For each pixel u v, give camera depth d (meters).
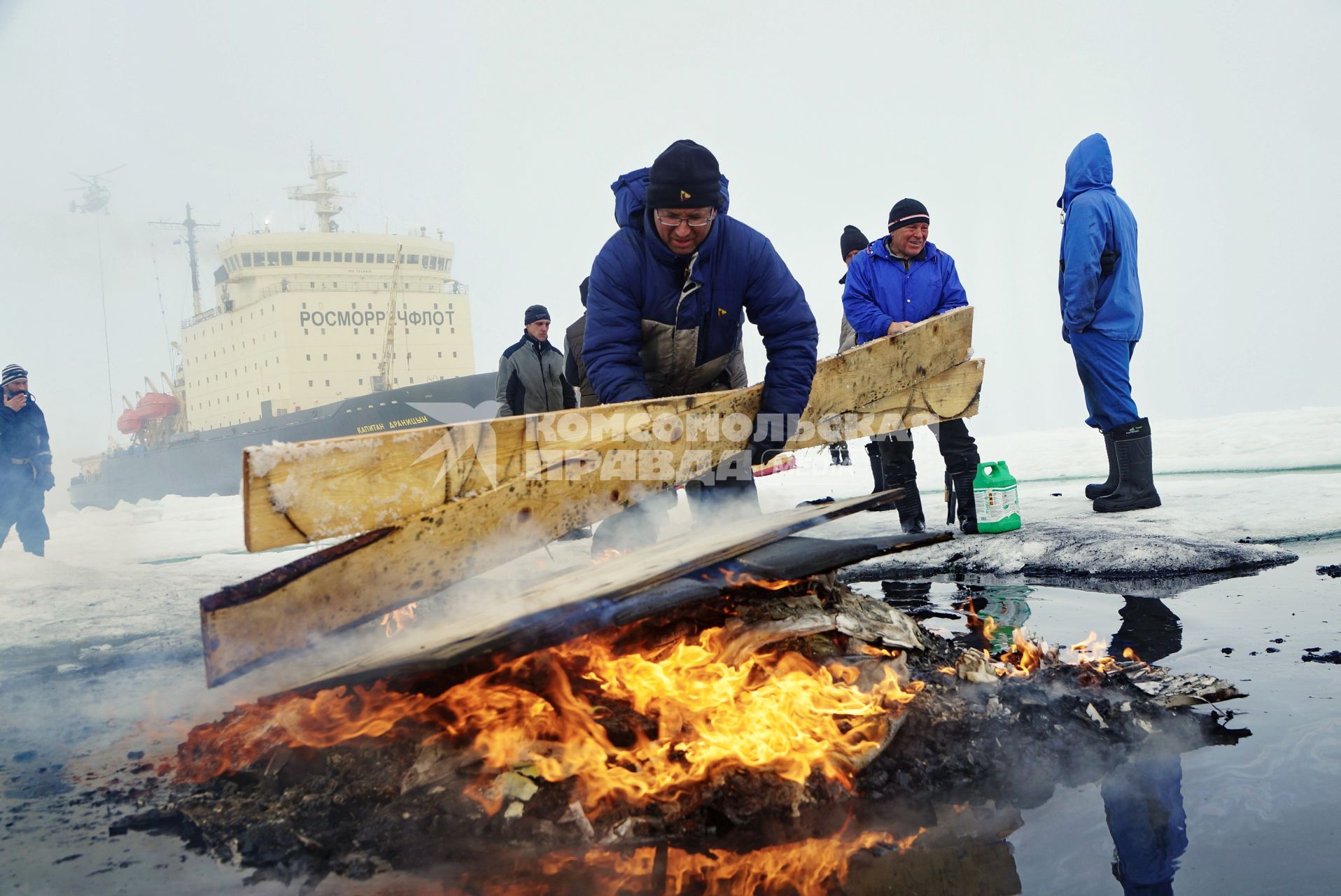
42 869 1.71
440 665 1.83
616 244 3.30
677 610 2.19
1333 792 1.71
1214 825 1.62
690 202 3.00
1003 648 2.88
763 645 2.14
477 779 1.89
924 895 1.46
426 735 2.08
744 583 2.03
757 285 3.29
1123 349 5.62
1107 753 2.00
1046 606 3.51
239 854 1.75
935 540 2.12
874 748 1.96
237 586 2.08
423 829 1.78
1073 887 1.44
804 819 1.79
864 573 4.55
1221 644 2.79
